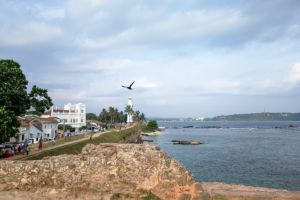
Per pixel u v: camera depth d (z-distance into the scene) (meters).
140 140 131.50
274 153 84.94
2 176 24.38
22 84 40.38
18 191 23.80
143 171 23.59
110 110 199.25
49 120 104.00
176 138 150.75
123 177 23.55
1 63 39.31
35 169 24.52
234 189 28.00
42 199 23.39
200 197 23.53
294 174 53.94
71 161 24.88
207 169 59.59
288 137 150.62
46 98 43.50
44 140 81.25
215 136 163.88
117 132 114.19
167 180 23.45
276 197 25.25
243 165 64.38
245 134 179.75
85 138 81.00
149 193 22.95
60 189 23.75
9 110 38.22
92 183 23.67
